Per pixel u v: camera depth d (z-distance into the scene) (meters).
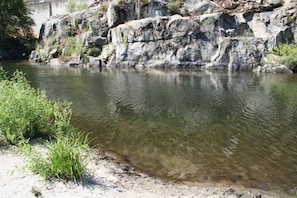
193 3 37.22
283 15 33.34
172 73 30.52
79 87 23.72
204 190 9.02
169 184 9.34
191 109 17.67
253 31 34.06
